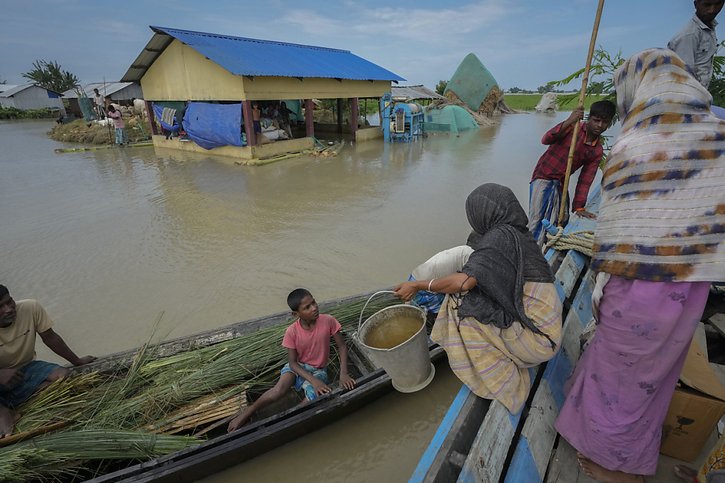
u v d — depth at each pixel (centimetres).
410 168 1185
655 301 162
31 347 323
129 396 326
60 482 272
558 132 431
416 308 274
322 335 320
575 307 309
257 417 324
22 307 317
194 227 727
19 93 4294
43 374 326
